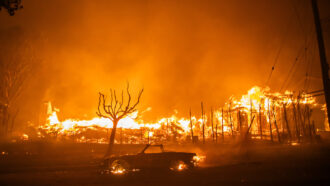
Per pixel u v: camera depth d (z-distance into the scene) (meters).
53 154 23.70
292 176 10.25
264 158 17.64
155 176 11.97
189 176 11.55
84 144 28.67
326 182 8.82
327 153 17.86
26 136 32.53
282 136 31.58
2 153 24.16
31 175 14.02
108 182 10.72
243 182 9.48
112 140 22.80
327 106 16.41
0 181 11.82
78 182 11.04
